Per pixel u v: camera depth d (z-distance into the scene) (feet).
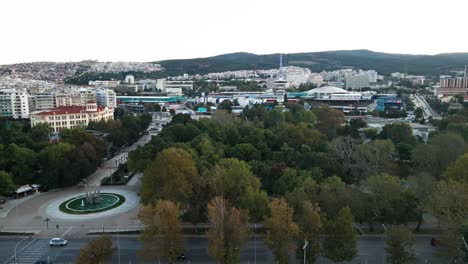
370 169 608.19
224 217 352.90
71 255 406.00
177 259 384.88
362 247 412.77
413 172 604.90
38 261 387.14
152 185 476.54
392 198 440.45
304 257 328.70
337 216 386.52
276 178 576.20
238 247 347.36
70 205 559.38
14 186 558.15
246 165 529.45
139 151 643.04
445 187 391.24
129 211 536.01
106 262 384.47
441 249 355.56
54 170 631.56
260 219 433.07
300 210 419.13
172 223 348.38
